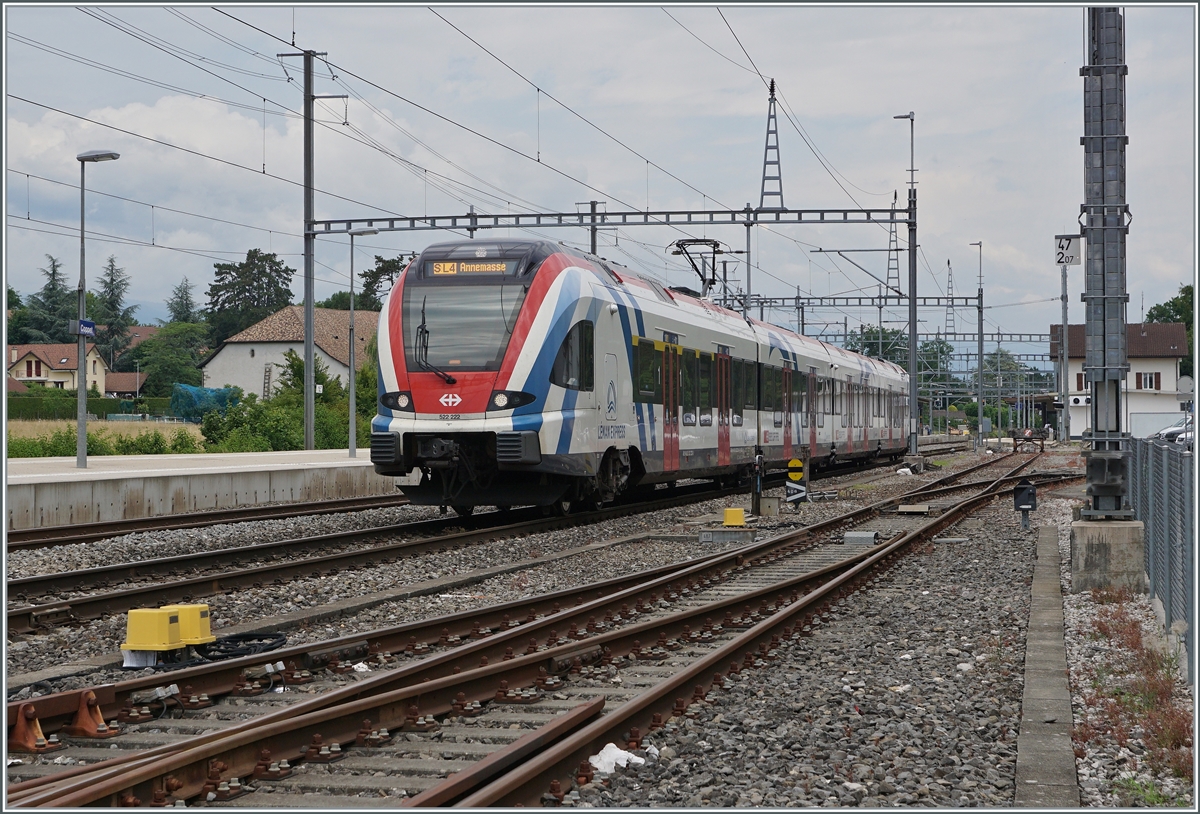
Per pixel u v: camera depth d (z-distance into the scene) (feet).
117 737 22.18
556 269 59.62
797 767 20.85
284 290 408.87
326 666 28.14
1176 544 31.27
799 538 59.98
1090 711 25.23
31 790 17.92
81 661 29.30
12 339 405.80
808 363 111.55
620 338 65.31
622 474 67.56
